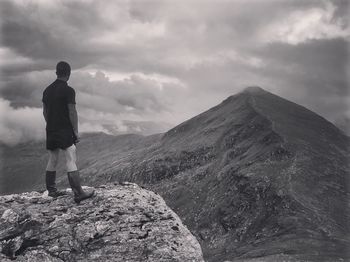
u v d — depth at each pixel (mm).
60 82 4512
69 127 4480
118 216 4309
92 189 4742
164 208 4566
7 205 4465
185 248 4152
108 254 3980
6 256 3898
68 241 4020
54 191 4688
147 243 4098
